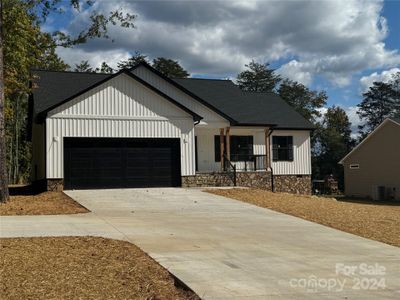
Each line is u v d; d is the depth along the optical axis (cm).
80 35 2808
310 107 6022
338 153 5681
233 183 2628
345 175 3834
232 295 725
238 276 834
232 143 2952
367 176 3609
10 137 4216
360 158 3681
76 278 779
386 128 3431
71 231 1205
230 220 1485
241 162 2928
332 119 6141
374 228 1415
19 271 800
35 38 2730
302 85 6019
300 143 3120
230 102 3130
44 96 2511
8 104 2895
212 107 2722
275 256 1005
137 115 2366
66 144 2250
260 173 2741
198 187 2447
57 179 2214
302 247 1114
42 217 1456
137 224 1354
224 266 901
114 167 2323
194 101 2720
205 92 3183
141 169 2373
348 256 1037
